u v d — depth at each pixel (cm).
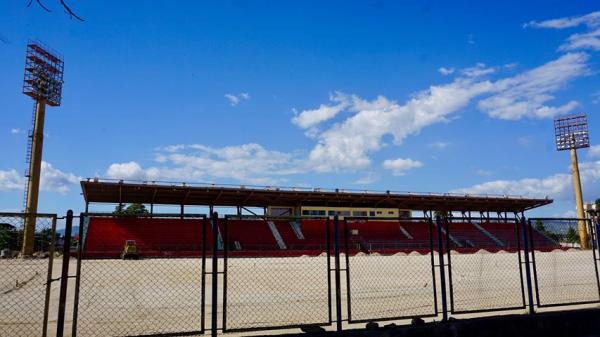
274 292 1788
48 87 6234
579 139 7906
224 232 886
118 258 4875
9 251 812
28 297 1662
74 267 3039
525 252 1123
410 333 910
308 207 6669
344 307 1409
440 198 6819
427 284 2023
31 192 5856
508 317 982
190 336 984
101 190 5556
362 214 7019
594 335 1023
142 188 5409
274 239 6212
